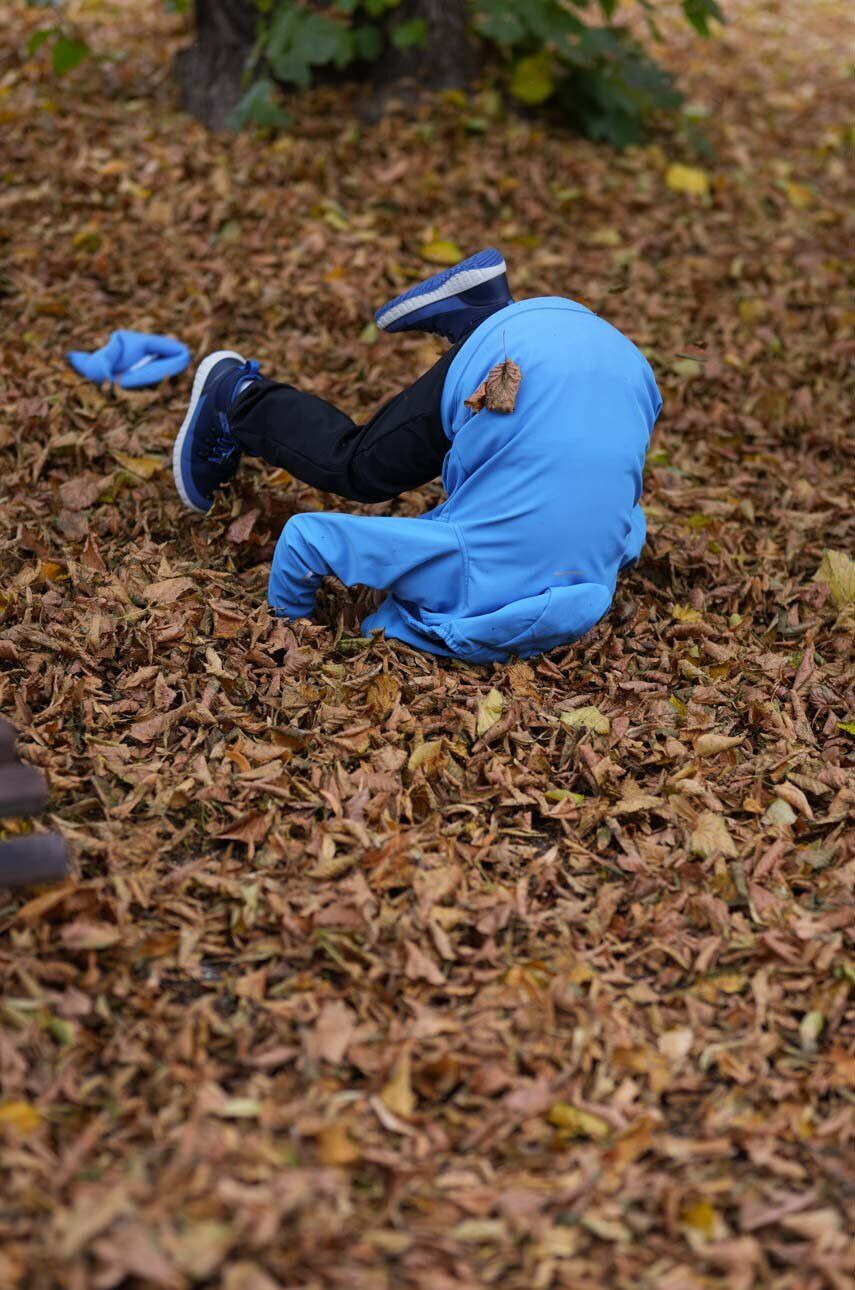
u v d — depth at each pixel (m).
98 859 2.55
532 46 5.68
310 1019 2.30
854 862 2.70
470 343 2.97
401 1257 1.93
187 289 4.61
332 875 2.56
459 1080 2.23
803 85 7.24
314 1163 2.03
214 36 5.51
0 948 2.33
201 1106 2.09
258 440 3.25
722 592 3.55
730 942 2.53
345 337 4.48
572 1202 2.03
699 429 4.27
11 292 4.50
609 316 4.73
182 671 3.02
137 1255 1.82
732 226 5.43
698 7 5.54
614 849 2.76
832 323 4.84
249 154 5.30
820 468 4.18
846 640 3.38
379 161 5.34
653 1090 2.24
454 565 3.00
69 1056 2.16
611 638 3.31
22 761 2.72
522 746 2.95
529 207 5.21
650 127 6.02
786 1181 2.11
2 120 5.43
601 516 2.94
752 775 2.93
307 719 2.96
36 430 3.86
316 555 3.04
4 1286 1.79
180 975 2.38
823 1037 2.37
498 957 2.46
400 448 3.08
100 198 5.02
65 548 3.44
